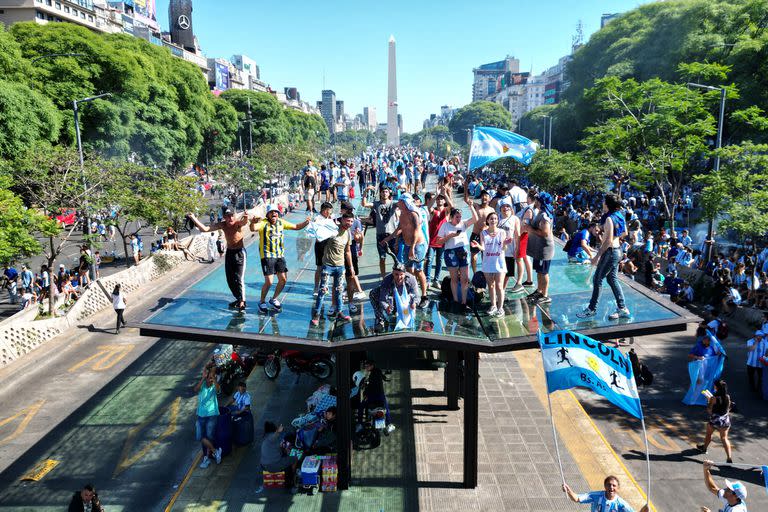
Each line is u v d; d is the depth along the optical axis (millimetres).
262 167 66438
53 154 27969
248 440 13656
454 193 35344
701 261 26797
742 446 13453
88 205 26875
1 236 19797
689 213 38156
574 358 8977
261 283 14602
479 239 12898
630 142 34219
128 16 106875
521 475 12336
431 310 11859
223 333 10758
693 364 15688
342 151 157375
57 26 46594
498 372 18094
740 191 25500
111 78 48031
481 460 12953
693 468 12555
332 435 12430
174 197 33312
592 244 24344
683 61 49156
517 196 15695
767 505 11211
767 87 40875
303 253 18016
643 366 16703
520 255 13062
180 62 66625
